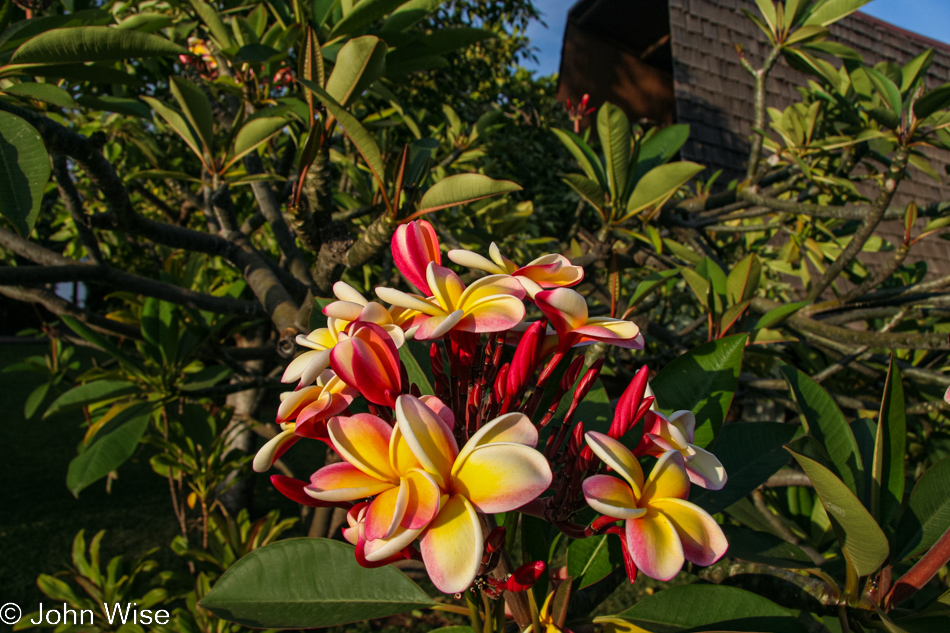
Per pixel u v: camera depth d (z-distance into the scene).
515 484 0.34
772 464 0.63
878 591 0.53
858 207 1.31
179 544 1.46
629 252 1.27
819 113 1.67
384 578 0.55
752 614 0.51
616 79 4.31
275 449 0.39
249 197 2.09
